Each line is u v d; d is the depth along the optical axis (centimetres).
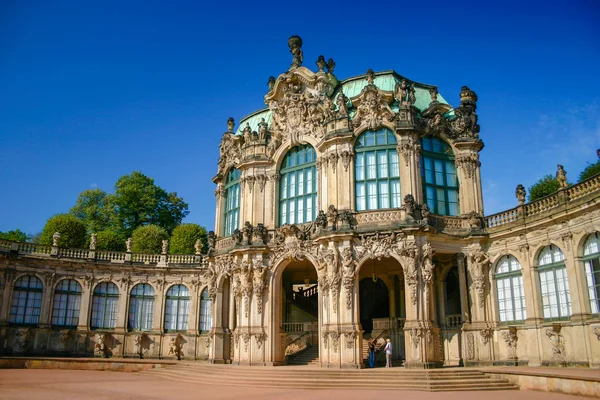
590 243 3303
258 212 4416
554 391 2733
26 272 5150
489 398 2505
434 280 4091
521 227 3738
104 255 5544
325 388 3106
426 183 4059
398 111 4138
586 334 3241
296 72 4469
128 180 7756
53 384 3172
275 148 4475
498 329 3847
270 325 4084
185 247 6706
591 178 3262
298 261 4241
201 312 5588
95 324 5397
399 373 3167
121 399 2484
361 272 4497
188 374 3781
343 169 4050
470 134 4197
